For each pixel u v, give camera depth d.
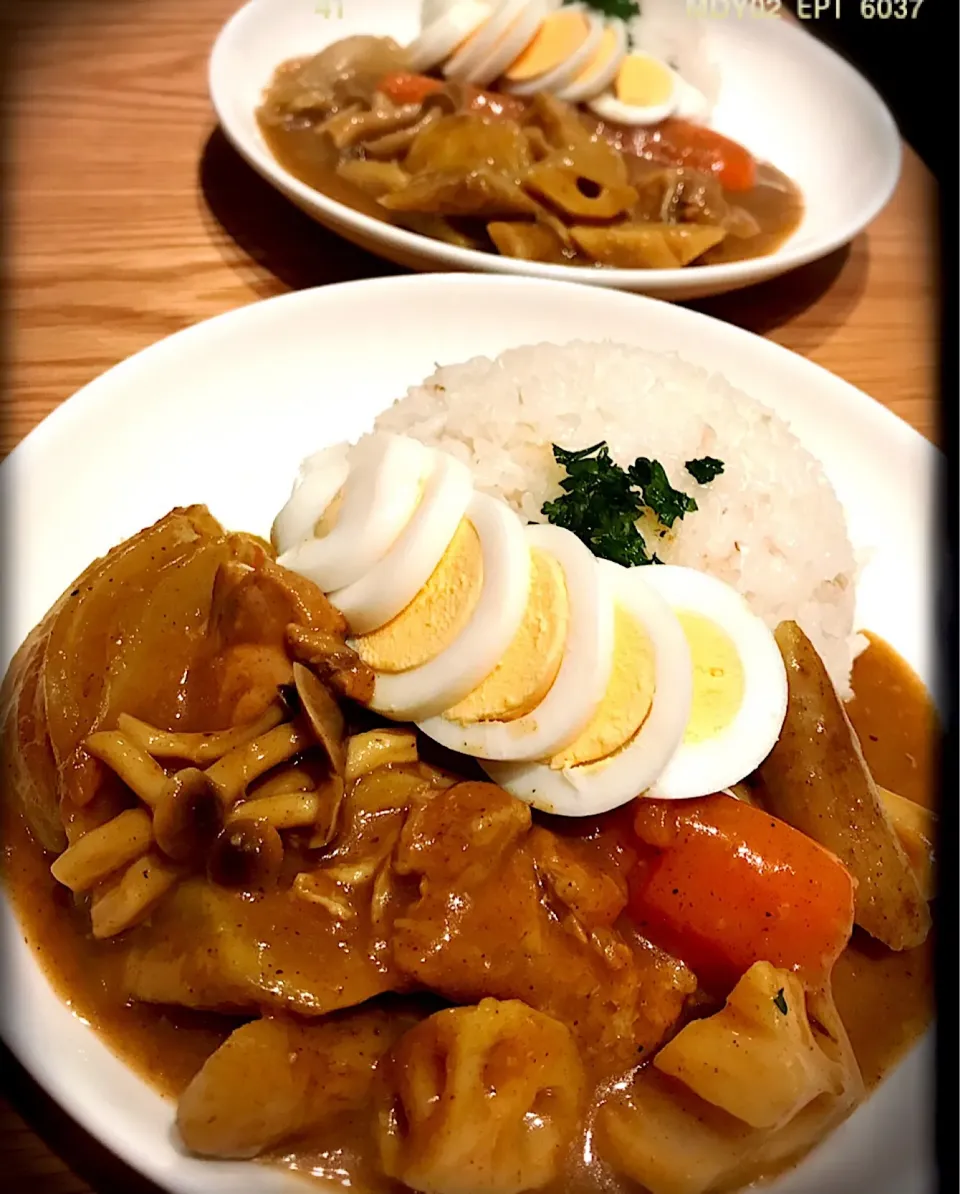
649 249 0.36
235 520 0.27
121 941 0.18
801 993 0.18
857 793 0.21
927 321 0.39
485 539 0.20
